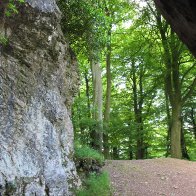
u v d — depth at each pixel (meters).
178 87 20.80
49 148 9.43
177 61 20.33
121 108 27.39
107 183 11.27
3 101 8.16
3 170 7.73
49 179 9.10
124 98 27.69
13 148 8.21
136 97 27.00
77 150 11.92
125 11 20.69
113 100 27.44
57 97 10.12
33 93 9.16
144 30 21.70
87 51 13.20
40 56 9.48
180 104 20.73
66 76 11.03
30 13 8.89
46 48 9.62
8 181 7.72
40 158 9.00
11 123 8.30
